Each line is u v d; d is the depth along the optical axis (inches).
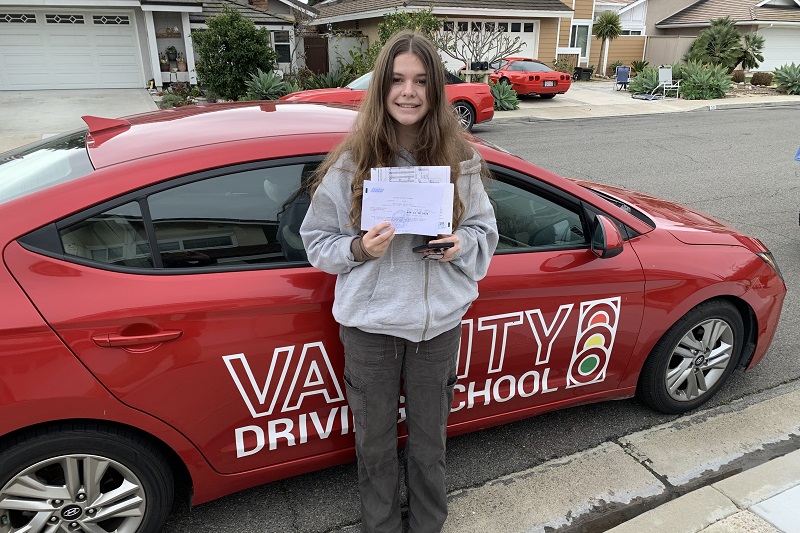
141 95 655.8
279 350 77.7
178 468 87.5
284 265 78.9
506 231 91.8
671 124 540.4
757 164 355.3
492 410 96.4
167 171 74.3
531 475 100.0
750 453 105.9
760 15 1038.4
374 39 848.9
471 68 695.7
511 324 90.8
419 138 66.6
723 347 114.2
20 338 65.9
